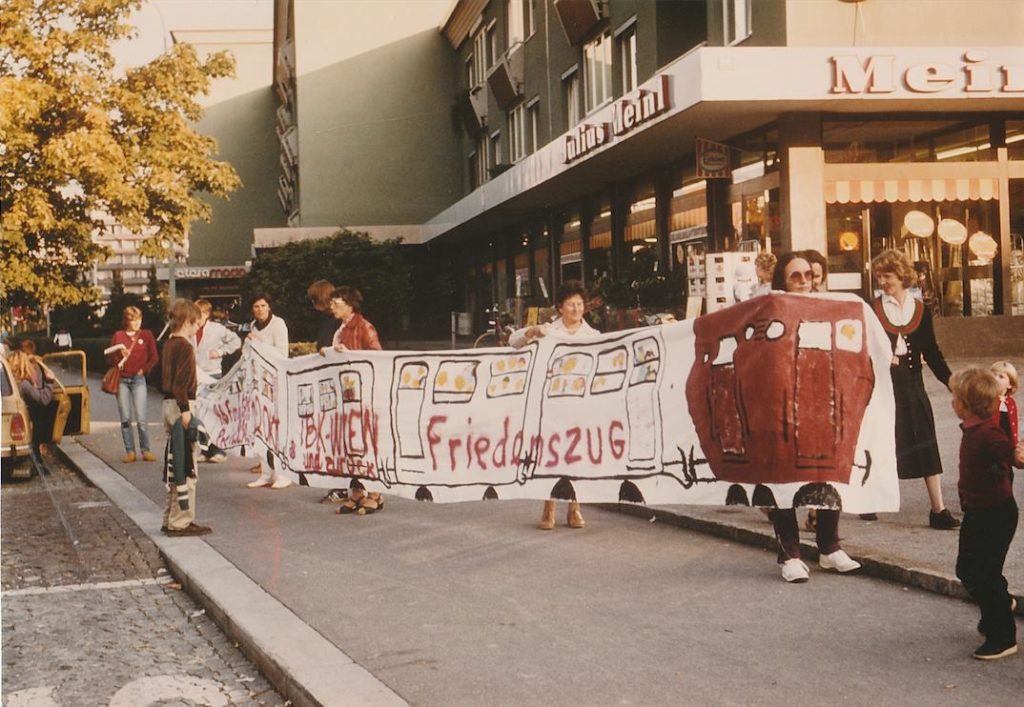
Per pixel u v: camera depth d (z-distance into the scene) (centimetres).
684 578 645
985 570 468
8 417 1223
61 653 555
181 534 834
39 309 1842
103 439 1659
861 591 597
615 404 735
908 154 1708
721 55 1542
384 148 4122
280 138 4816
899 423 715
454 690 459
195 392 835
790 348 620
